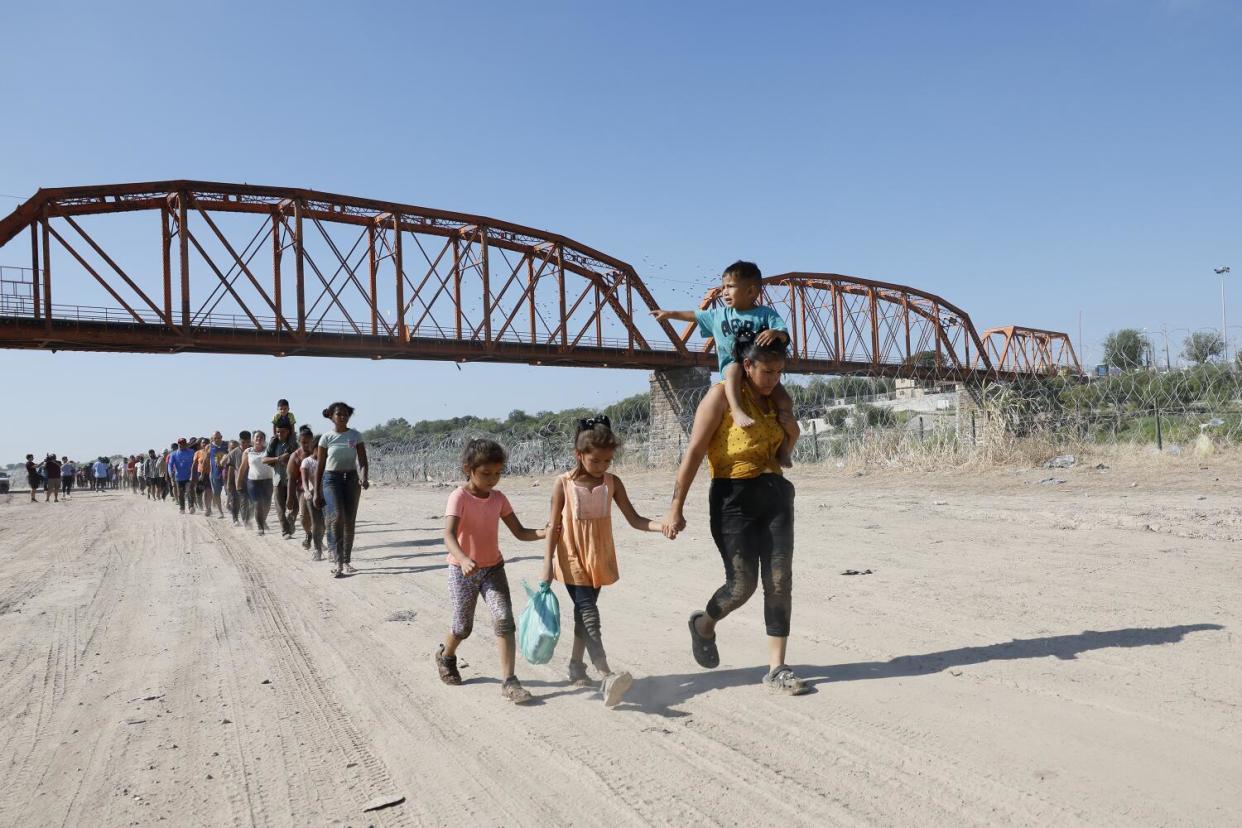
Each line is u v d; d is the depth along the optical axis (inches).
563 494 171.6
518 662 198.4
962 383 884.6
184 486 825.5
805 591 255.1
